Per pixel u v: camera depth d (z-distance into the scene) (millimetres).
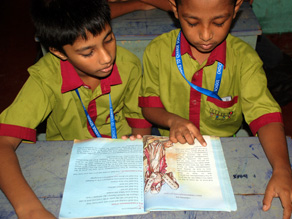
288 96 2361
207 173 932
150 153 995
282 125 1101
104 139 1056
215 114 1386
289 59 2402
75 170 956
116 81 1285
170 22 1797
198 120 1424
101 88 1274
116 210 834
